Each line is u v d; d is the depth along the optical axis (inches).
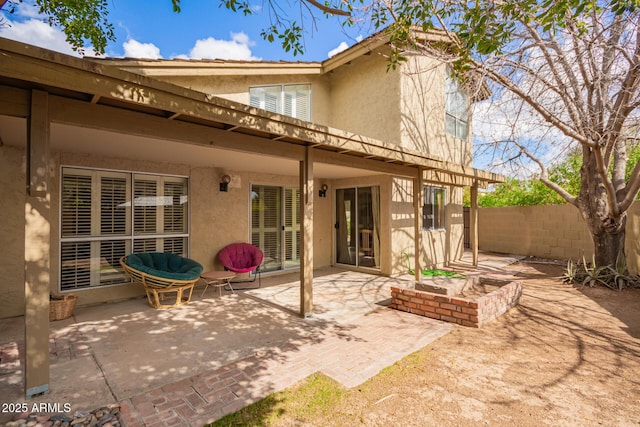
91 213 217.6
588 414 103.7
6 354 143.0
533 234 474.0
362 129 358.9
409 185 347.6
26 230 106.0
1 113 101.5
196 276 219.3
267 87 343.6
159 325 179.8
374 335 166.7
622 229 293.7
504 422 99.6
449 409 105.9
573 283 293.1
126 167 229.5
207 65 287.6
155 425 95.7
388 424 98.3
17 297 194.9
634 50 224.8
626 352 150.3
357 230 349.4
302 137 164.2
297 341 158.4
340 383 120.2
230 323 183.8
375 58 346.9
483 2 168.7
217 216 275.3
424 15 177.3
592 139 260.8
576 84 258.5
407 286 229.5
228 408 104.3
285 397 111.0
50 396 110.0
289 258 332.8
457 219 440.8
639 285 274.4
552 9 134.0
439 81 382.9
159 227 246.2
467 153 436.8
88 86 101.0
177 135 138.3
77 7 226.8
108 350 147.1
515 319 195.9
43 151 106.0
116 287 226.5
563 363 138.7
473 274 339.6
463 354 146.2
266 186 314.5
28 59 92.0
